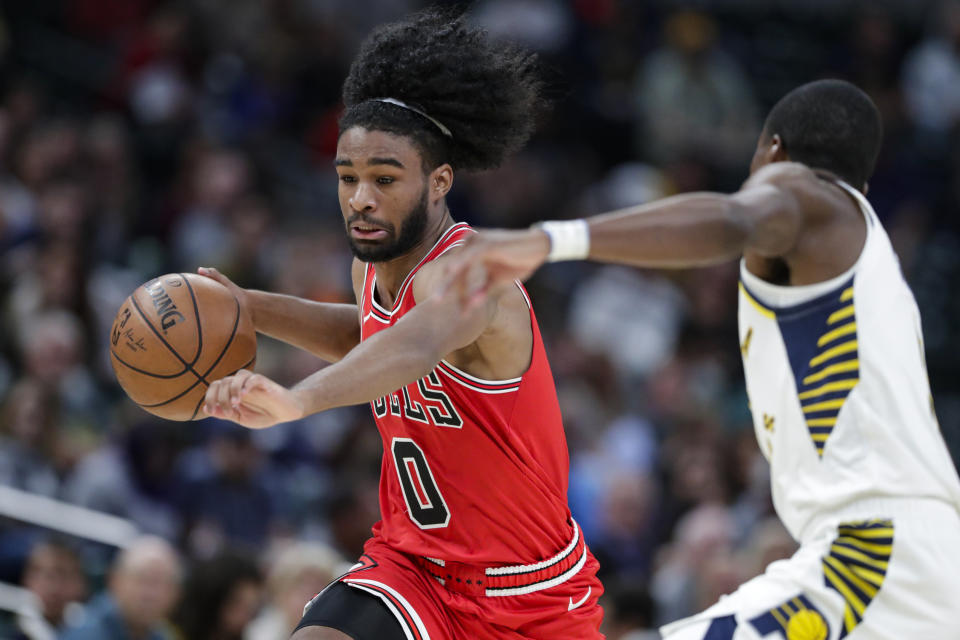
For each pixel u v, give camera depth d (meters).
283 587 14.16
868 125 8.69
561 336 26.25
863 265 8.05
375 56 8.38
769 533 15.90
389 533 8.89
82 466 18.19
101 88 29.33
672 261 6.88
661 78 32.19
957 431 28.83
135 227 25.44
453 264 6.53
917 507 7.81
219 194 25.50
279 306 9.32
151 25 29.72
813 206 7.93
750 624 7.93
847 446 7.94
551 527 8.71
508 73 8.59
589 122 32.38
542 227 6.60
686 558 17.75
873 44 36.25
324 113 30.58
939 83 35.66
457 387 8.20
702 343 26.75
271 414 6.52
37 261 21.36
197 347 8.36
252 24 30.55
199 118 28.08
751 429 24.41
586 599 8.96
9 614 14.47
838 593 7.81
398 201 8.12
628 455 22.89
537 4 33.28
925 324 31.11
